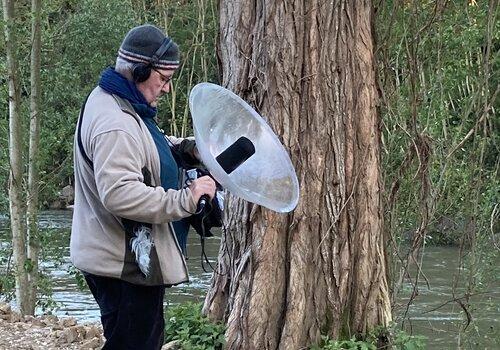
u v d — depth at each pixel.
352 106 6.35
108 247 3.77
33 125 12.84
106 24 15.66
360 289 6.39
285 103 6.21
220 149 3.94
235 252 6.36
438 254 18.83
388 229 7.46
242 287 6.25
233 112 4.03
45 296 13.64
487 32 9.67
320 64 6.25
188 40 21.69
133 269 3.77
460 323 10.46
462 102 10.77
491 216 10.38
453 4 10.25
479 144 10.66
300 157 6.21
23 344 7.30
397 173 7.84
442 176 9.59
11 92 12.44
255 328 6.16
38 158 12.77
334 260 6.26
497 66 11.80
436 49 10.20
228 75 6.46
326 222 6.25
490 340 10.75
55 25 15.31
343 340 6.28
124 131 3.71
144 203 3.63
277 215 6.20
